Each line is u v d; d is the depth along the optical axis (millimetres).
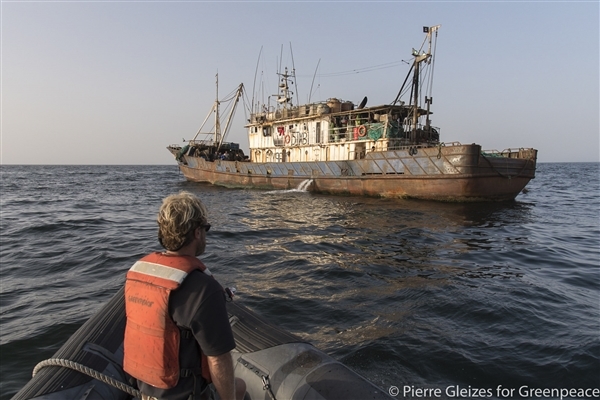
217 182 35750
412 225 15750
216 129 40094
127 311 2162
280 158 31328
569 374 4605
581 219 18109
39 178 61656
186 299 1956
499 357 5012
